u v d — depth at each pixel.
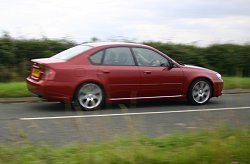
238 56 17.95
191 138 6.48
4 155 5.46
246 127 7.23
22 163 5.20
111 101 10.55
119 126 8.45
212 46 17.67
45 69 10.05
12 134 7.50
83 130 7.89
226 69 17.89
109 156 5.28
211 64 17.66
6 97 11.52
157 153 5.54
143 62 10.91
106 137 6.96
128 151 5.46
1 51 14.38
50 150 5.80
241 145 5.89
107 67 10.44
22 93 11.73
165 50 16.78
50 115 9.58
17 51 14.77
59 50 15.31
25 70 14.78
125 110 10.45
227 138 6.36
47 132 7.80
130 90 10.68
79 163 5.16
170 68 11.16
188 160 5.32
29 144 6.11
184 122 9.01
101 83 10.34
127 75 10.60
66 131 7.90
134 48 10.90
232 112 10.14
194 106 11.34
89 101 10.28
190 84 11.39
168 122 9.01
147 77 10.83
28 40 15.01
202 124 8.44
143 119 9.33
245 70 18.25
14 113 9.79
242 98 13.15
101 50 10.53
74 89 10.09
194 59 17.19
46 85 9.92
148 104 11.52
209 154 5.44
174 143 6.27
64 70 10.04
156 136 7.50
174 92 11.25
